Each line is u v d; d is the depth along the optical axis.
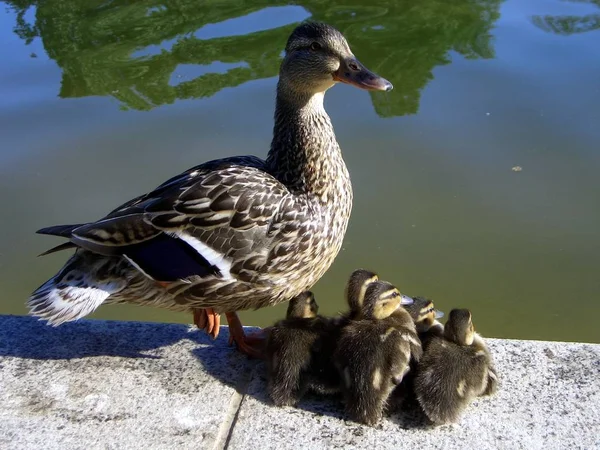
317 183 0.93
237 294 0.91
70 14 2.14
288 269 0.92
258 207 0.89
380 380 0.82
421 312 0.92
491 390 0.85
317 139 0.94
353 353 0.83
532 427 0.82
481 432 0.82
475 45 1.90
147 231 0.87
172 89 1.75
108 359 0.92
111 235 0.86
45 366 0.91
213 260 0.88
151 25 2.07
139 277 0.89
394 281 1.32
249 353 0.92
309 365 0.85
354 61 0.96
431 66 1.81
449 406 0.81
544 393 0.86
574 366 0.89
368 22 2.05
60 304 0.87
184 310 0.95
